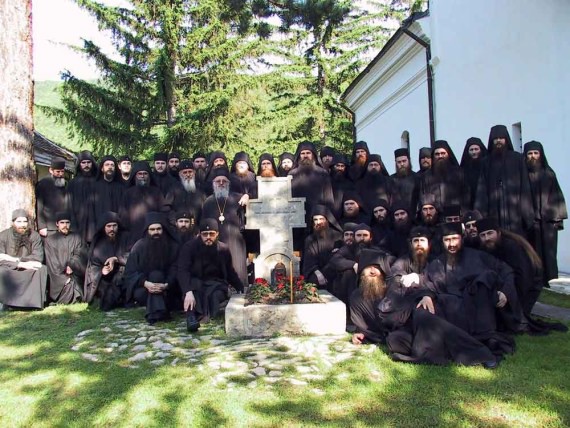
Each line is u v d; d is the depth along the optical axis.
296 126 25.83
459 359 4.53
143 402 3.87
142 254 6.97
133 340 5.59
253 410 3.69
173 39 19.48
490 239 5.63
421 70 14.19
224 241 7.41
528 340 5.19
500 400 3.76
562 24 8.98
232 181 8.45
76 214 8.55
